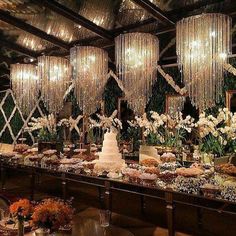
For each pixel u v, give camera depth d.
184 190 3.42
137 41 5.15
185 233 4.04
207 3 4.32
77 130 8.16
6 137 10.63
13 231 2.76
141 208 4.97
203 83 4.63
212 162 4.89
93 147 6.88
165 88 6.59
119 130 7.19
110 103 7.55
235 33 5.06
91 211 5.07
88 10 4.84
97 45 6.14
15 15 5.12
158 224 4.42
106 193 4.20
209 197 3.16
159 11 4.47
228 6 4.35
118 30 5.39
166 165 4.59
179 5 4.45
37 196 6.02
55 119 8.61
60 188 6.68
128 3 4.56
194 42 4.43
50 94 6.81
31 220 2.51
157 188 3.59
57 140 8.34
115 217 4.73
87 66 5.89
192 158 5.28
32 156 5.92
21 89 7.46
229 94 5.67
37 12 4.98
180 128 5.80
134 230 4.19
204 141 5.48
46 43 6.42
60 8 4.63
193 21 4.40
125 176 4.27
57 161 5.38
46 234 2.48
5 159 6.53
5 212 3.01
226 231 4.05
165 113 6.48
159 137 6.06
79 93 6.27
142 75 5.34
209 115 5.41
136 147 6.81
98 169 4.50
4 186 6.66
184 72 4.68
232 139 5.13
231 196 3.08
